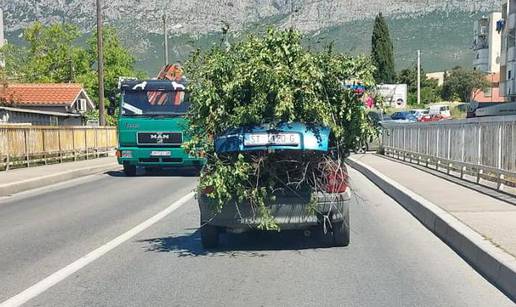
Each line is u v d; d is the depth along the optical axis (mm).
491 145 14438
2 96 41562
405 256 8789
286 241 10070
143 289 7223
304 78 8703
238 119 8789
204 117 9062
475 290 7000
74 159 30406
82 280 7652
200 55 9250
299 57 8914
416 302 6578
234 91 8945
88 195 16984
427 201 12273
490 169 14227
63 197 16641
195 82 9188
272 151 8641
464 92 96688
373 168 21672
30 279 7738
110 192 17641
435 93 104750
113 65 62500
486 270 7633
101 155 35094
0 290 7234
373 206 14031
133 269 8219
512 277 6781
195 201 15273
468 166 16047
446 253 8953
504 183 13742
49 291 7164
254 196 8664
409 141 24703
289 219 8836
